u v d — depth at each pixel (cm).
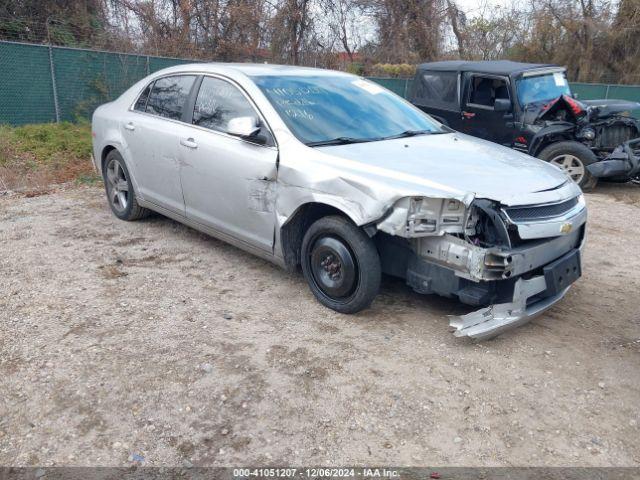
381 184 379
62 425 310
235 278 500
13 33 1645
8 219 657
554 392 346
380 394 338
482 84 1012
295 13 2152
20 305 439
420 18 2453
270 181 446
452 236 372
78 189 809
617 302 478
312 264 441
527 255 371
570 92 1042
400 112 539
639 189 952
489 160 444
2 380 345
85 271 508
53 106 1345
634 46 2539
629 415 328
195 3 1994
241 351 379
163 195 570
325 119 477
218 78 519
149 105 595
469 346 392
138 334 399
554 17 2595
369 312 438
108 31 1827
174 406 325
